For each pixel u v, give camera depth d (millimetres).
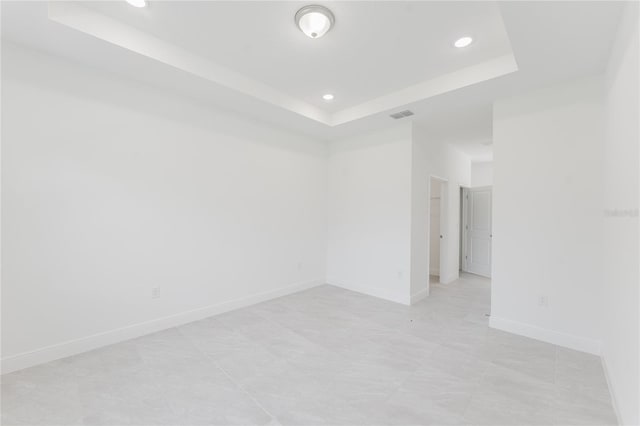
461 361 2621
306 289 4996
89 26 2283
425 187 4613
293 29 2496
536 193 3080
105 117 2867
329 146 5426
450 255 5617
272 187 4449
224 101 3564
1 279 2346
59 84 2607
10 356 2379
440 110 3756
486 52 2766
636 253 1554
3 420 1842
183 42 2713
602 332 2662
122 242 2984
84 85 2742
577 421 1876
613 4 1843
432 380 2324
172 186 3355
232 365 2529
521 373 2426
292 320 3586
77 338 2707
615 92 2156
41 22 2129
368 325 3443
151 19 2400
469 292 4902
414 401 2066
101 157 2844
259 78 3379
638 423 1470
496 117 3373
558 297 2945
